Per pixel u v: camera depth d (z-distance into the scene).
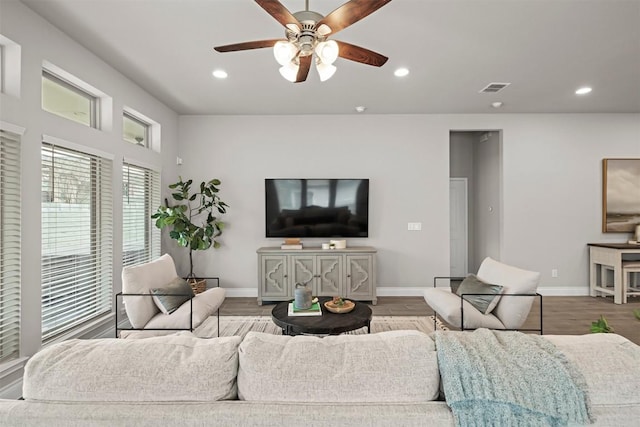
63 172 2.63
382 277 4.75
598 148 4.73
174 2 2.21
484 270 3.12
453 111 4.60
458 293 2.97
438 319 3.70
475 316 2.58
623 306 4.19
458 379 0.90
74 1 2.20
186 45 2.77
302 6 2.25
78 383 0.89
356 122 4.75
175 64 3.12
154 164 4.02
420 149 4.74
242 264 4.76
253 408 0.88
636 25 2.47
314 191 4.65
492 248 5.13
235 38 2.66
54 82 2.68
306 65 2.14
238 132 4.75
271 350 0.97
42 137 2.38
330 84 3.62
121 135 3.34
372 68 3.21
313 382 0.91
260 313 3.99
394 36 2.62
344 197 4.66
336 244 4.44
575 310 4.04
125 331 2.44
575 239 4.74
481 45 2.77
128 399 0.89
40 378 0.90
